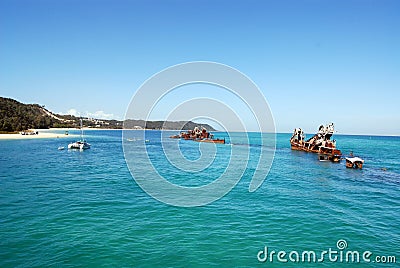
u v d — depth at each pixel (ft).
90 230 55.88
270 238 54.54
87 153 224.53
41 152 222.28
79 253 46.09
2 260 43.37
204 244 51.06
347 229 60.03
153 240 52.11
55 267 41.73
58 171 131.54
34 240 50.62
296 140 311.06
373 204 81.76
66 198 80.28
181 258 45.60
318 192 96.73
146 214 67.05
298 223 63.21
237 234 56.08
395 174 143.74
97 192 88.53
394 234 57.77
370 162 198.59
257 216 67.62
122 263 43.45
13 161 164.96
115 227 57.93
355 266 44.75
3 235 52.54
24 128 554.05
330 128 260.83
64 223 59.57
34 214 65.10
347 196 91.86
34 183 101.65
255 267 43.60
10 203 74.02
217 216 67.00
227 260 45.55
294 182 115.44
